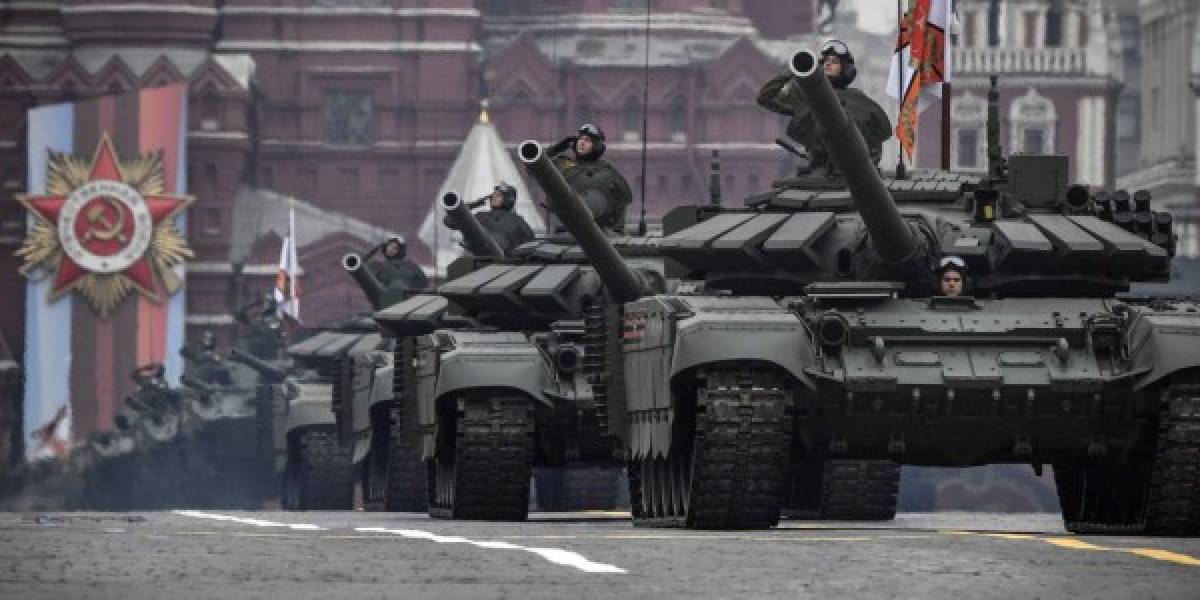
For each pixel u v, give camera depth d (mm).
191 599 34906
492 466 72438
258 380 179375
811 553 43562
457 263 83000
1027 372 58531
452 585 37250
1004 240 61344
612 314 63844
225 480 179625
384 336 98562
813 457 60594
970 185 66062
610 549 44781
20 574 39062
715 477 56562
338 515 86000
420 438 78812
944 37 84375
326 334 119562
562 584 37469
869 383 57844
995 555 42906
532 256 80938
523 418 72312
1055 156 64000
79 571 39656
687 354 56750
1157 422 59094
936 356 58562
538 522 72312
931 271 61719
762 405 56406
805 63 54531
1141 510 62125
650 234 81438
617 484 104750
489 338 74188
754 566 40719
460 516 73625
